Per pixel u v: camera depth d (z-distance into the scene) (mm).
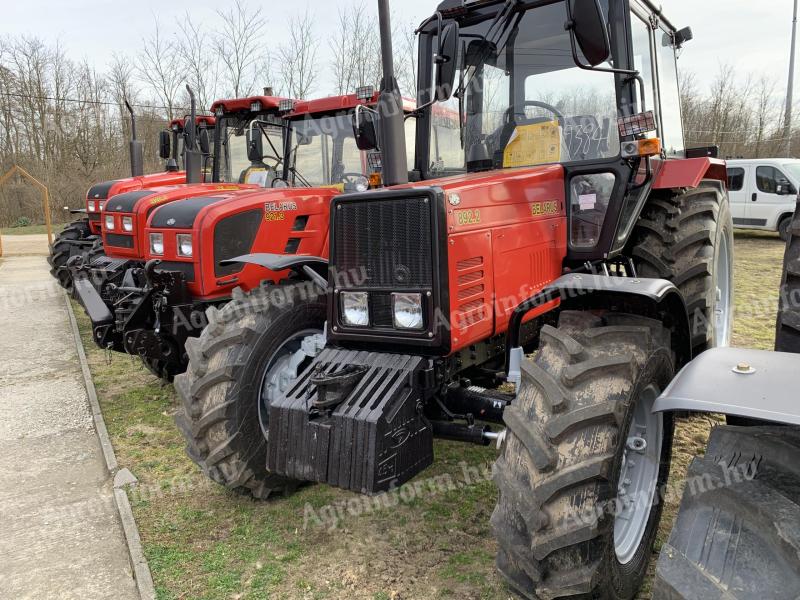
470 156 3520
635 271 3768
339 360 2719
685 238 3699
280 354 3322
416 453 2527
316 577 2613
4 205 29047
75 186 30094
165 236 4613
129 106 10062
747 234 13922
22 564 2854
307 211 4977
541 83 3299
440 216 2521
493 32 3381
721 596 1399
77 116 32000
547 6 3215
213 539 2945
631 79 3119
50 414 4840
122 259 6402
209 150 6816
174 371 5117
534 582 2039
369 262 2697
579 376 2123
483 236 2738
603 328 2334
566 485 1962
